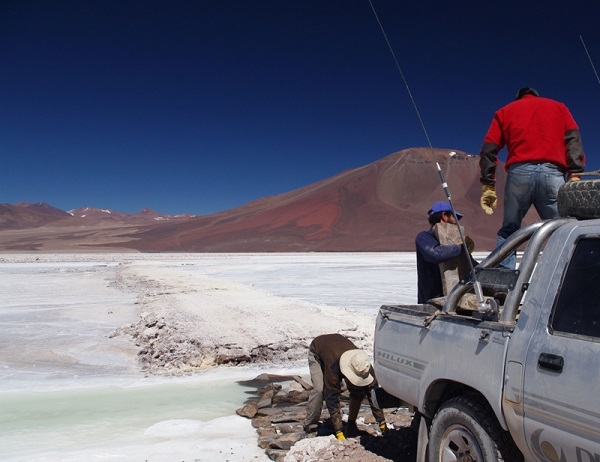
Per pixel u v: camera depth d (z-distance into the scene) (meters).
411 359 4.64
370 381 5.88
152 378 10.00
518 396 3.52
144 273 43.12
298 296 24.64
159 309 18.20
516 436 3.59
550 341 3.39
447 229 5.40
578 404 3.12
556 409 3.26
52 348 12.83
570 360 3.22
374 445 5.76
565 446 3.24
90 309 20.00
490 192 5.44
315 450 5.54
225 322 14.67
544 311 3.52
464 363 4.00
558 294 3.48
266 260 87.81
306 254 145.12
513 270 3.95
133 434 6.76
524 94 5.48
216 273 46.22
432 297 5.70
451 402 4.15
